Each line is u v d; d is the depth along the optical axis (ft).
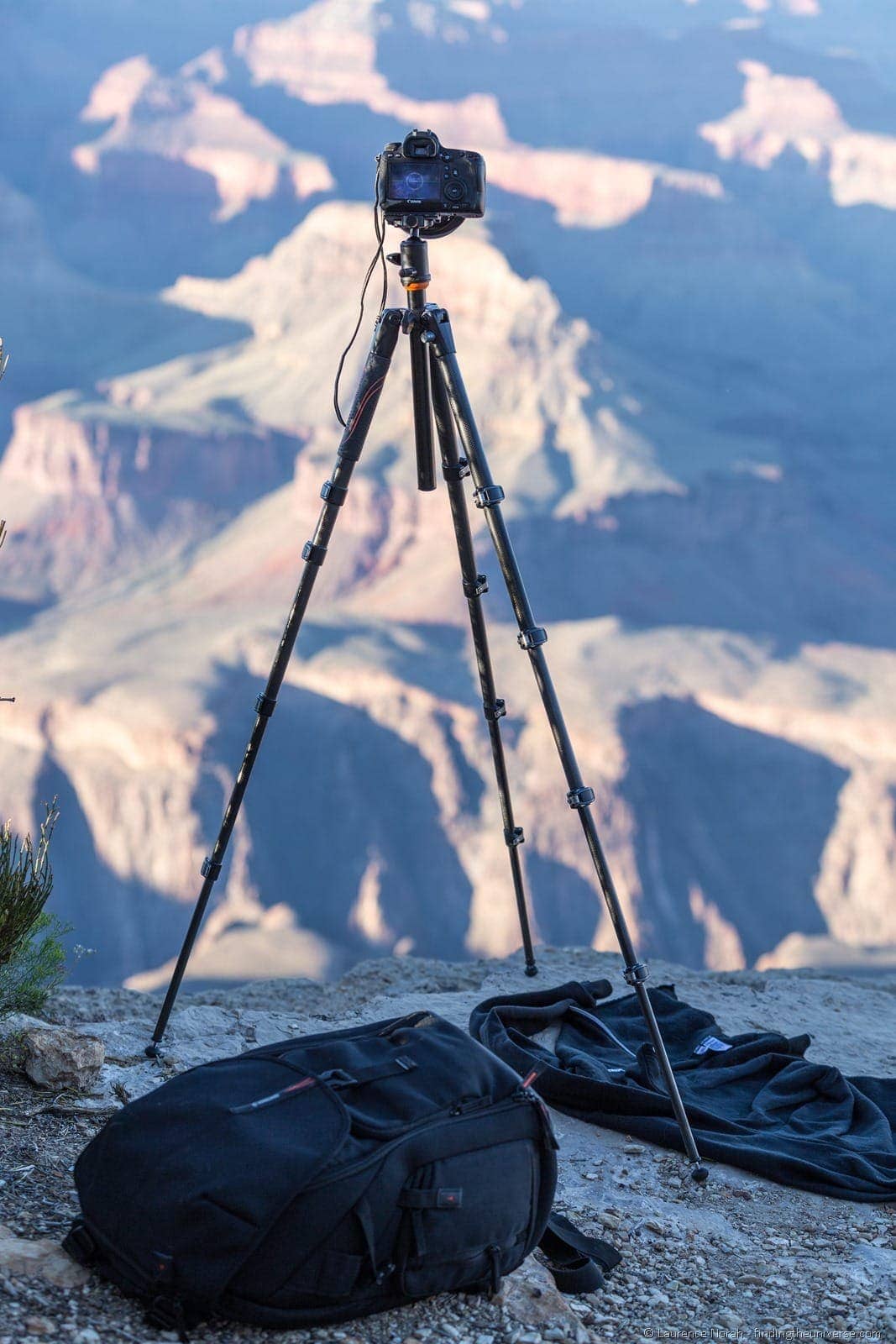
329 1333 11.66
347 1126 11.91
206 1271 11.26
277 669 17.42
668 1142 17.53
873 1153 17.70
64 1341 10.94
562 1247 14.03
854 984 27.25
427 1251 11.76
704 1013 22.03
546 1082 18.39
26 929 17.16
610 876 16.90
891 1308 13.82
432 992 23.77
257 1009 22.50
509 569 16.38
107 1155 12.19
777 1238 15.38
